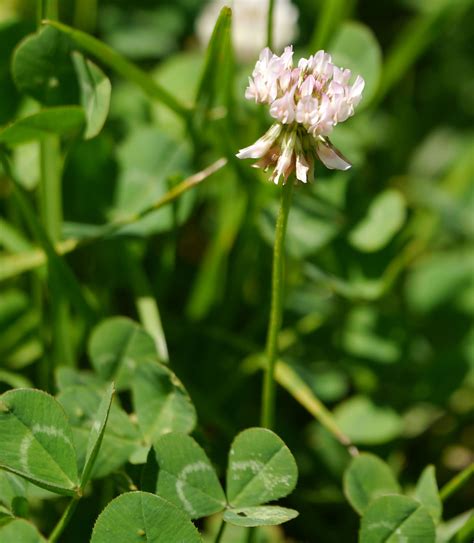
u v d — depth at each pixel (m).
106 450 0.34
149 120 0.44
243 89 0.43
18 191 0.38
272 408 0.37
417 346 0.44
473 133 0.59
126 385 0.36
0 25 0.40
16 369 0.40
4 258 0.40
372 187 0.50
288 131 0.34
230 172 0.42
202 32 0.50
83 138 0.37
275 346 0.36
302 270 0.42
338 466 0.40
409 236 0.42
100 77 0.37
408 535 0.33
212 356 0.42
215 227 0.46
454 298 0.44
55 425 0.33
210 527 0.38
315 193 0.41
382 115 0.56
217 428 0.40
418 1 0.60
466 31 0.60
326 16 0.42
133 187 0.40
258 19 0.48
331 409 0.42
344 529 0.40
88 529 0.37
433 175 0.56
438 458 0.43
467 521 0.35
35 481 0.32
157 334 0.40
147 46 0.50
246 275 0.43
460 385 0.42
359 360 0.42
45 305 0.41
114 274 0.42
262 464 0.33
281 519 0.33
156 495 0.32
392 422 0.41
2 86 0.40
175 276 0.44
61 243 0.39
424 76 0.60
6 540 0.33
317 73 0.34
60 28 0.37
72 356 0.39
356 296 0.41
